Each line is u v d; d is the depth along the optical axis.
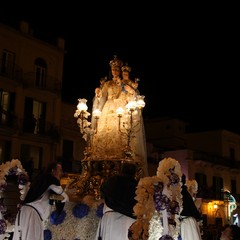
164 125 36.97
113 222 6.32
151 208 6.08
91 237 7.38
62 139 26.88
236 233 6.76
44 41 27.00
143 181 6.17
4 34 24.86
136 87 10.88
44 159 25.91
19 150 24.89
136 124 10.39
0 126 23.97
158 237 6.09
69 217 7.43
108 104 10.69
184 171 32.22
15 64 25.31
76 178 10.20
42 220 6.86
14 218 7.76
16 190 10.90
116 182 6.54
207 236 19.27
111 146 10.16
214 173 35.47
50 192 6.93
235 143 39.41
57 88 27.25
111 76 11.29
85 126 10.66
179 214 6.57
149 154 31.30
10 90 25.02
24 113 25.47
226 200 34.69
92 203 7.63
